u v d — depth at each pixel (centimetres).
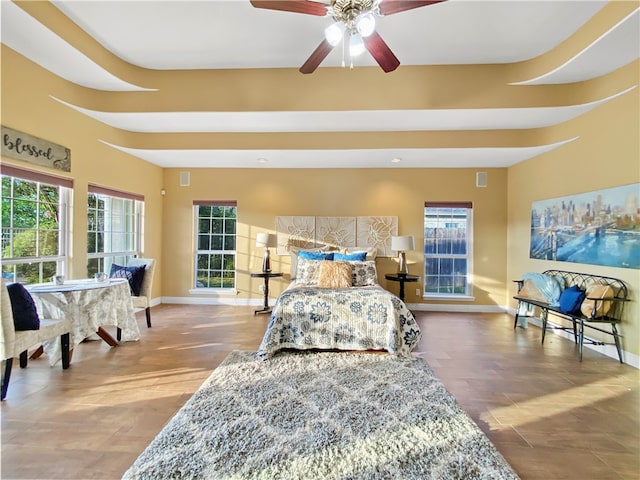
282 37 318
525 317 432
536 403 239
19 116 300
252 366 293
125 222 488
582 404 239
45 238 346
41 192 340
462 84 362
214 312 509
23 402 233
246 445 182
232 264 579
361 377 271
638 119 302
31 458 175
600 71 322
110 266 456
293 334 335
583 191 371
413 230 549
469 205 544
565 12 276
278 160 509
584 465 176
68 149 359
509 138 423
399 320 338
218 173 566
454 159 491
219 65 368
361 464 168
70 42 289
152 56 350
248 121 405
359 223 551
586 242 366
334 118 394
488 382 273
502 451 186
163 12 282
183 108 375
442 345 365
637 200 303
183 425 201
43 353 321
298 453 176
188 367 295
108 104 376
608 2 264
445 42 321
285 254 557
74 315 306
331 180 557
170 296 573
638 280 304
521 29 300
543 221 446
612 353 332
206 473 162
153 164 542
